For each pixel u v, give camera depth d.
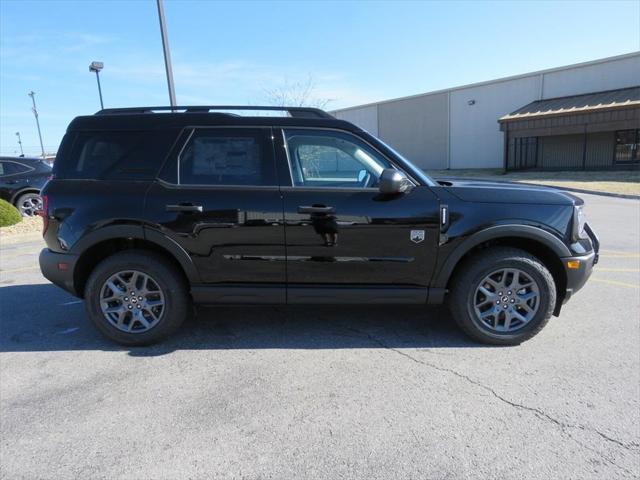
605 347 3.76
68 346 3.96
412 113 32.47
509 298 3.75
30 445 2.62
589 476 2.31
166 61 10.96
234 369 3.49
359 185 3.78
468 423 2.76
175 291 3.82
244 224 3.65
